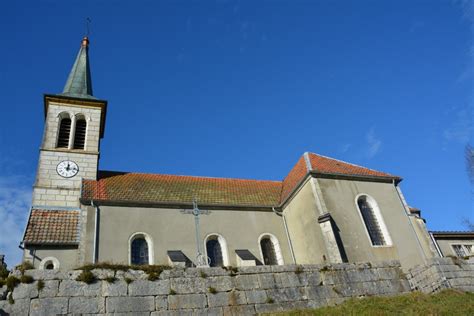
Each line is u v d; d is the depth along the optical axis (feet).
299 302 41.11
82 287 34.88
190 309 37.01
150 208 64.85
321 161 74.23
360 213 64.54
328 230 59.06
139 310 35.37
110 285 35.86
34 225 58.75
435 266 49.01
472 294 44.86
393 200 69.21
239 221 69.92
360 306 40.50
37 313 32.40
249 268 41.78
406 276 48.01
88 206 60.90
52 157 74.02
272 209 74.02
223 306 38.22
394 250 62.08
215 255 65.16
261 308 39.34
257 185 84.48
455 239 80.48
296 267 43.65
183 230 64.39
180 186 76.23
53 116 79.82
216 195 74.95
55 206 66.95
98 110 84.07
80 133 80.79
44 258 54.24
